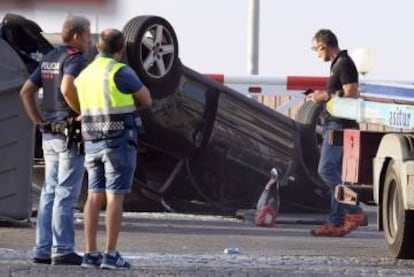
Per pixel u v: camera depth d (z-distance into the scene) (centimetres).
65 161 3192
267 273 3041
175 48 4862
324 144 4422
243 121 5366
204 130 5200
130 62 4681
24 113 4394
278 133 5503
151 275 2969
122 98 3077
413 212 3478
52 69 3206
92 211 3138
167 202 5350
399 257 3584
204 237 4325
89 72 3106
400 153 3494
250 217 5219
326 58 4353
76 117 3177
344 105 4031
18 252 3541
